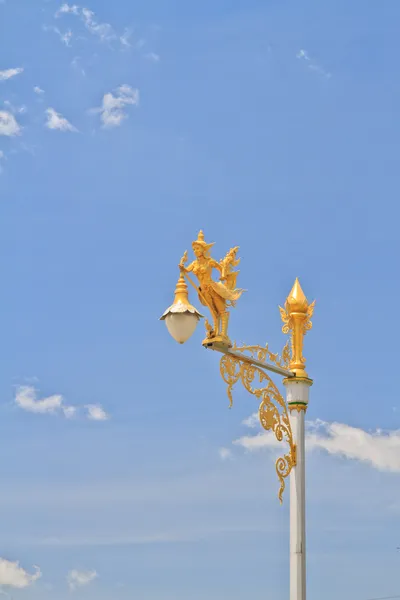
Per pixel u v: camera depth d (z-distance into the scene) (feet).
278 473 73.36
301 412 76.28
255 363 71.97
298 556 73.77
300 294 77.87
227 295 68.74
